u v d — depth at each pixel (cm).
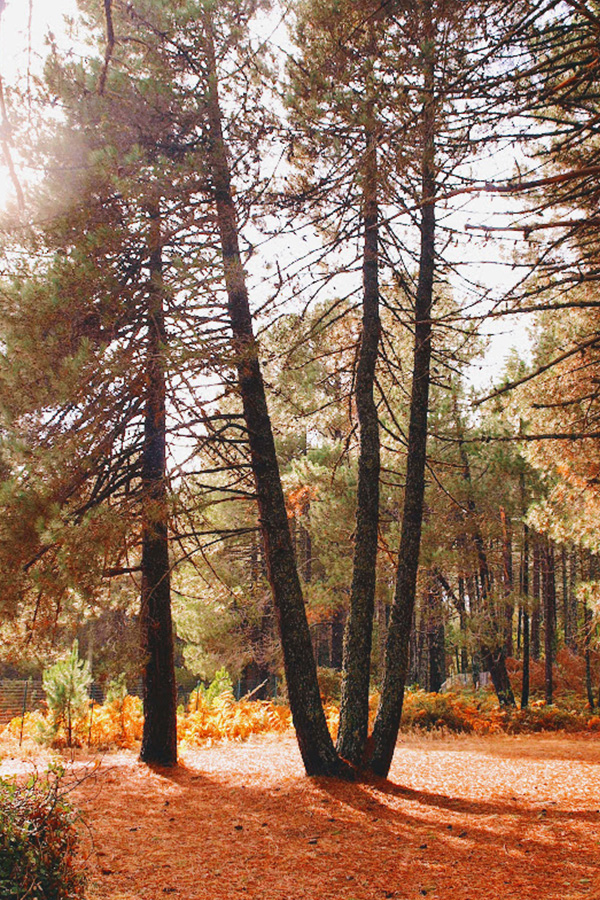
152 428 995
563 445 1148
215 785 884
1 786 392
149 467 996
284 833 670
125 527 738
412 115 516
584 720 1670
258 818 725
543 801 786
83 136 754
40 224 710
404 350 1272
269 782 887
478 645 1830
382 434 1516
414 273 1067
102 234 707
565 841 620
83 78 733
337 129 611
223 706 1502
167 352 728
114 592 960
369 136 579
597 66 432
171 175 768
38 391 647
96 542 679
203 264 750
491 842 627
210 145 855
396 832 669
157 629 1027
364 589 934
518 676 2494
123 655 891
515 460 1806
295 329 1051
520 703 2033
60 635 835
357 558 945
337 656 2478
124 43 849
